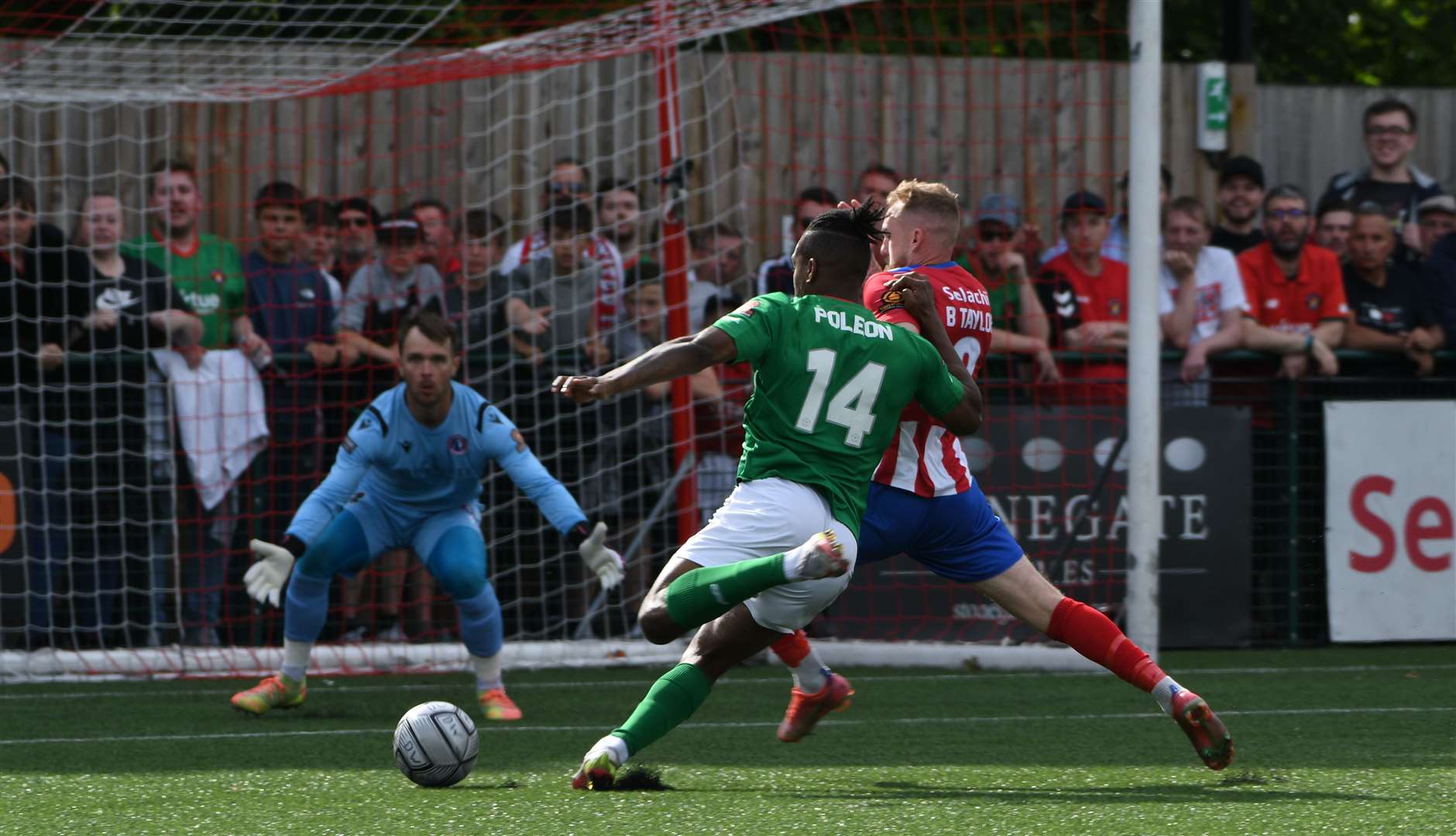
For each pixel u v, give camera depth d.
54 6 31.52
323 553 19.78
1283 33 49.38
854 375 13.46
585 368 27.38
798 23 38.91
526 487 19.19
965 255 28.52
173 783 14.56
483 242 27.62
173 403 25.94
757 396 13.59
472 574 19.72
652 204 31.02
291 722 19.80
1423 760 15.91
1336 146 33.31
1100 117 32.00
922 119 31.75
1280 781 14.30
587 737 18.30
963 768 15.53
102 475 25.66
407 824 12.07
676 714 13.90
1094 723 19.36
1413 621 27.09
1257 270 28.53
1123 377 27.33
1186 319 27.86
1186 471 26.67
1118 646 14.69
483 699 20.25
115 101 26.47
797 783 14.38
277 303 26.67
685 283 26.98
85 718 20.23
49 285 25.84
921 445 15.07
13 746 17.64
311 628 20.05
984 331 15.96
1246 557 26.77
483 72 27.38
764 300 13.48
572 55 26.62
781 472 13.41
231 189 30.55
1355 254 28.97
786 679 24.12
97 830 12.06
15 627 24.73
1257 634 27.11
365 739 18.14
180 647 25.31
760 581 12.48
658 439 27.16
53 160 29.94
